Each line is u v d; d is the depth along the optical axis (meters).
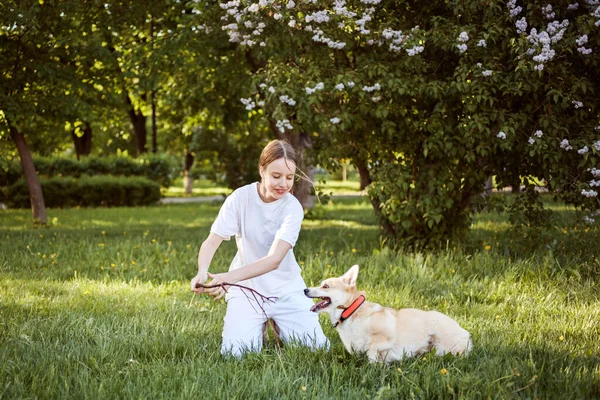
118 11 13.82
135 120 34.75
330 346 4.30
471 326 5.00
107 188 26.59
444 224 8.95
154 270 8.34
